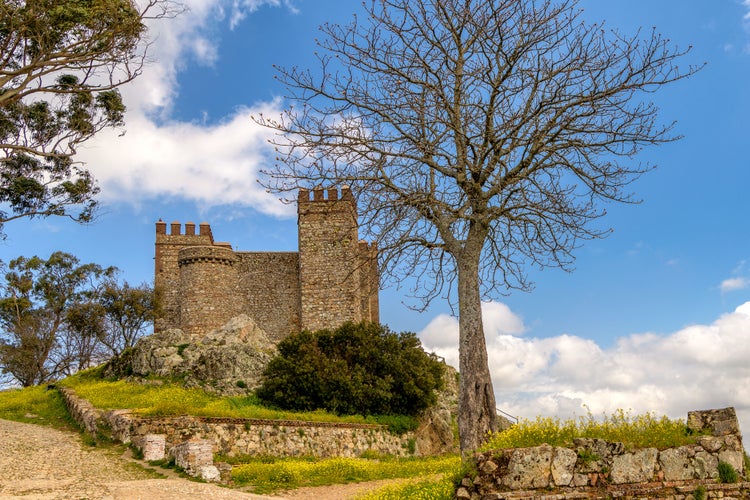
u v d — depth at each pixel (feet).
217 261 178.29
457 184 51.75
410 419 112.47
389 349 124.88
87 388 118.32
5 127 91.40
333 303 174.19
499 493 34.30
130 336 182.60
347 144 49.85
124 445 72.74
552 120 48.85
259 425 82.58
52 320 185.68
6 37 75.31
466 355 50.06
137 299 181.88
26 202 93.97
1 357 174.29
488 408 48.67
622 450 35.32
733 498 34.73
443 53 51.90
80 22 76.07
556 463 34.76
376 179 50.44
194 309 174.60
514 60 49.44
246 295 184.24
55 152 87.15
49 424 95.61
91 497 41.50
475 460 36.81
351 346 124.88
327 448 89.66
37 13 73.77
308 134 49.98
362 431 98.73
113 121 94.43
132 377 129.70
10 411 107.04
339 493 56.49
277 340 181.06
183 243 191.83
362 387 113.19
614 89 48.80
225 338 137.28
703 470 35.45
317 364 114.73
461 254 52.08
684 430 38.29
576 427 38.86
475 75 50.14
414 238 52.42
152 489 45.32
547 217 50.90
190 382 121.39
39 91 79.87
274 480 60.49
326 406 110.11
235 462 75.51
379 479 66.64
